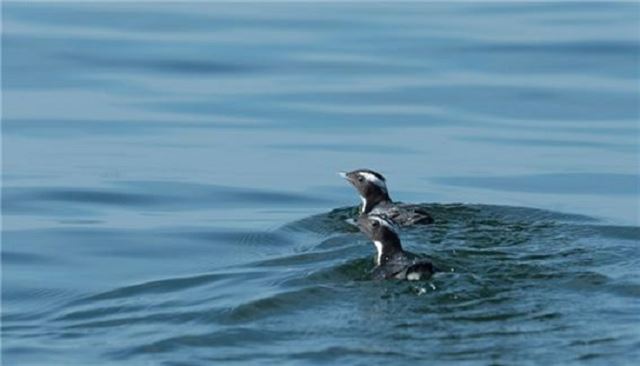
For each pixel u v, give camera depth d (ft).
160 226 94.27
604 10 156.04
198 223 94.73
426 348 64.95
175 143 113.29
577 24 149.89
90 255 87.92
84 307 75.56
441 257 79.66
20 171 106.42
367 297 72.59
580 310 69.92
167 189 102.53
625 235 85.66
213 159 109.29
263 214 96.94
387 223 78.89
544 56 138.21
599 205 97.50
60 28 148.87
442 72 133.28
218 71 133.80
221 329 68.80
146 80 130.82
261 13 156.66
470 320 68.80
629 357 63.52
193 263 85.05
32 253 88.48
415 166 107.76
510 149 112.06
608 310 69.82
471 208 93.30
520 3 160.15
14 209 98.27
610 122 119.14
